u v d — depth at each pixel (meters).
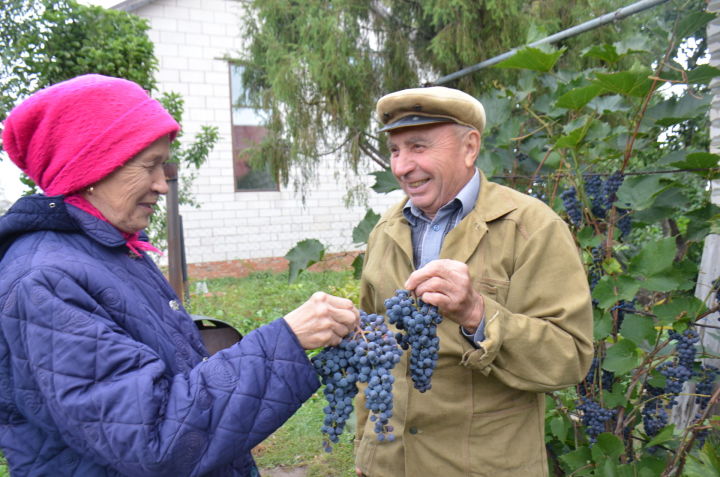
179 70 9.82
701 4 3.26
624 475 2.09
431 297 1.36
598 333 2.17
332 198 11.32
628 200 2.24
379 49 5.78
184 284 6.14
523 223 1.63
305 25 5.53
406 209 1.90
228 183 10.48
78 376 1.02
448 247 1.67
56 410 1.02
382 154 5.86
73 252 1.17
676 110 2.23
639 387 2.50
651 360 2.20
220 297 8.30
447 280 1.38
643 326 2.13
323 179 11.19
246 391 1.09
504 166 2.74
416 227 1.87
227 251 10.63
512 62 2.33
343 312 1.21
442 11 4.92
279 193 10.90
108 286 1.17
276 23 5.96
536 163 2.74
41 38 5.01
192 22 9.80
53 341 1.03
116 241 1.23
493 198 1.71
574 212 2.35
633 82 2.08
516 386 1.52
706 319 2.67
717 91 2.45
